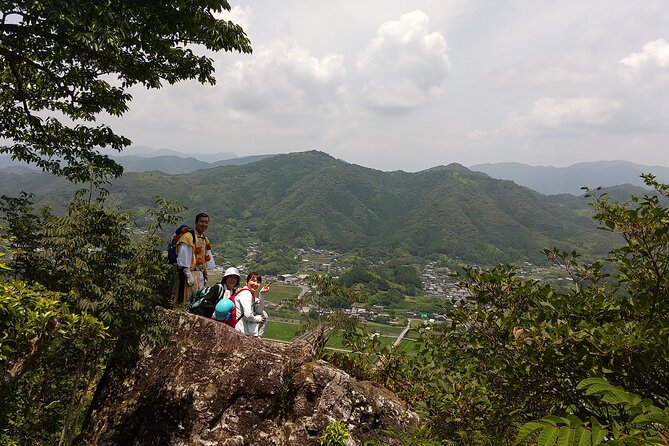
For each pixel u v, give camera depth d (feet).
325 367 20.54
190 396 18.45
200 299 21.88
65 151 32.42
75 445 19.62
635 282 12.33
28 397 25.31
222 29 26.68
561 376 9.95
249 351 19.67
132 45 26.84
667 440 4.22
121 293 18.72
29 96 32.30
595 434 3.84
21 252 16.34
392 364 16.94
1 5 20.20
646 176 12.90
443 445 11.94
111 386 21.06
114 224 19.19
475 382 13.03
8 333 14.01
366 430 19.45
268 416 18.74
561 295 11.94
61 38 23.84
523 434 4.20
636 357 8.86
